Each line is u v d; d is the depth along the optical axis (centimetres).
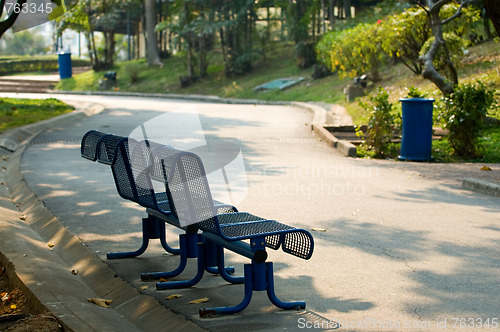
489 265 544
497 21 1185
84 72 4750
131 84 4091
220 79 3838
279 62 3922
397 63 2834
